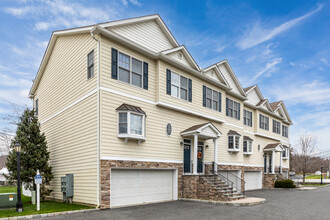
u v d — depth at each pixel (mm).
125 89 12758
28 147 14008
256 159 25156
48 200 14984
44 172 14562
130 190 12727
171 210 11266
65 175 14039
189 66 16422
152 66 14398
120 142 12195
